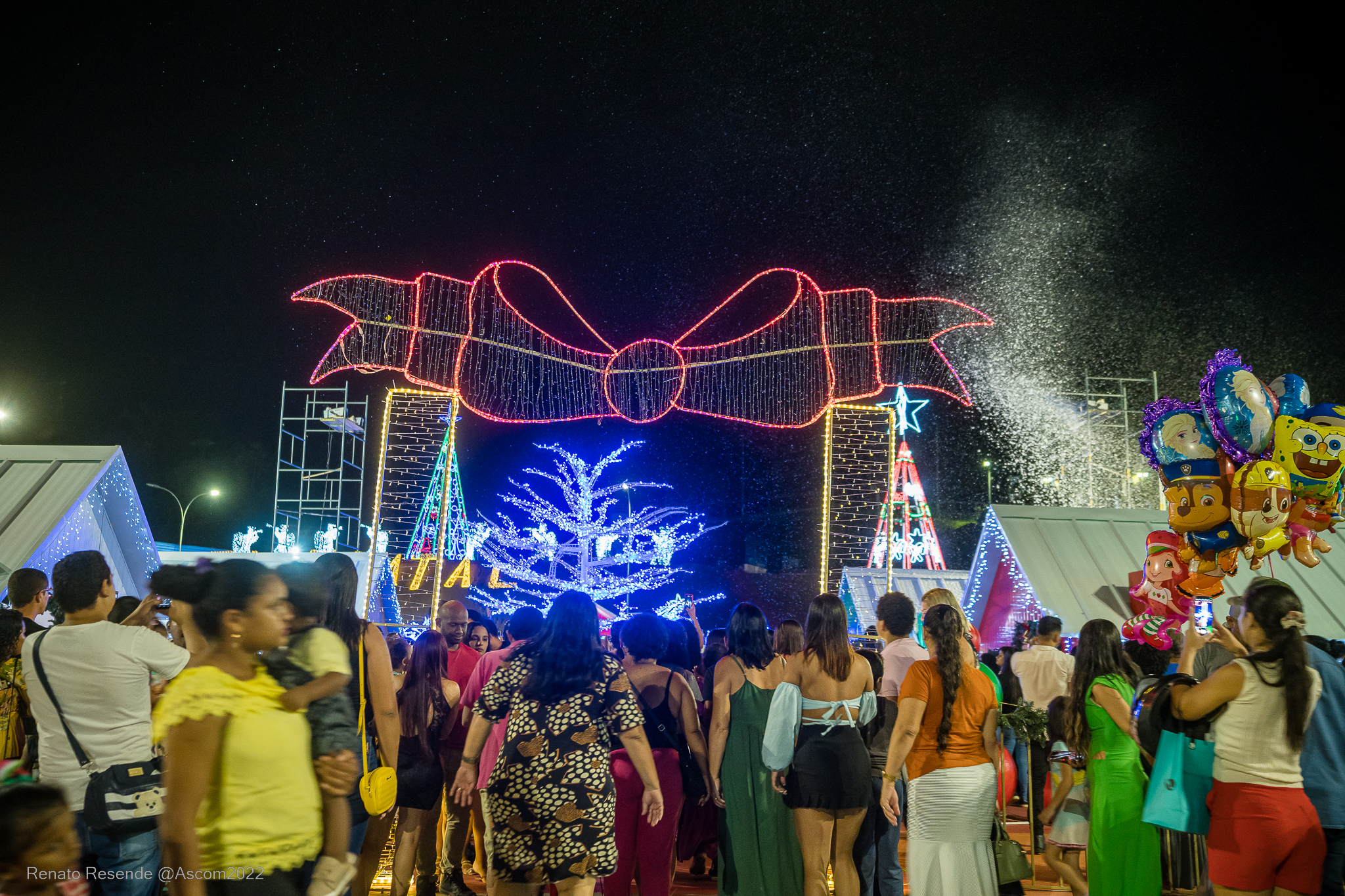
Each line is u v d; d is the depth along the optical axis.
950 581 16.70
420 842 5.64
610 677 4.18
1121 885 4.77
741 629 5.39
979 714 4.82
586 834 3.93
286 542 19.84
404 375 13.98
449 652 6.26
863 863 5.46
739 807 5.18
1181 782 4.31
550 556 19.59
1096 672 4.98
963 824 4.66
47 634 3.72
